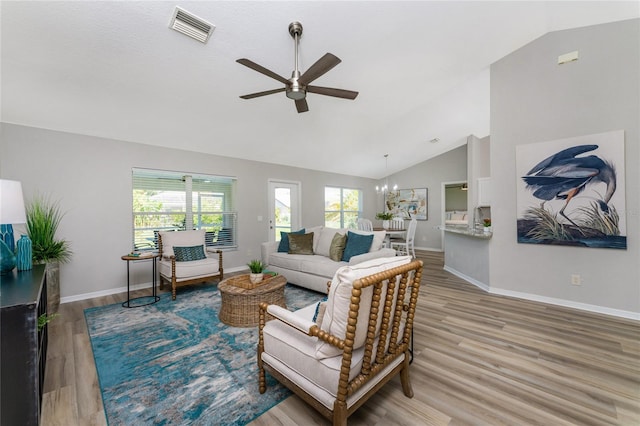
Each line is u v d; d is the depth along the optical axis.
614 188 2.74
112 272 3.70
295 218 6.18
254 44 2.48
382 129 5.21
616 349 2.09
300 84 2.19
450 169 7.37
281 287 2.83
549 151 3.10
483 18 2.65
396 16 2.42
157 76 2.74
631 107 2.67
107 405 1.53
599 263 2.85
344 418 1.17
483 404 1.52
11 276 1.81
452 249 4.87
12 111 2.90
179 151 4.33
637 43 2.64
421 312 2.88
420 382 1.72
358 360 1.27
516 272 3.39
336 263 3.55
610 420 1.39
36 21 1.98
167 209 4.30
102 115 3.23
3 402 1.19
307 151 5.56
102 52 2.34
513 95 3.35
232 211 5.08
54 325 2.63
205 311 2.99
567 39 2.98
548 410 1.46
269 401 1.56
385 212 8.64
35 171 3.19
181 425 1.38
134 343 2.25
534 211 3.22
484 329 2.46
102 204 3.63
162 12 2.05
